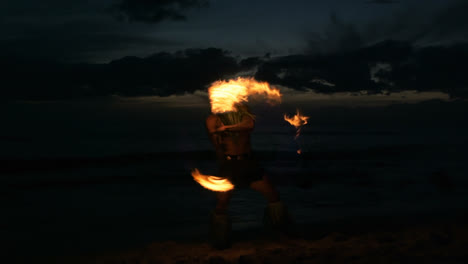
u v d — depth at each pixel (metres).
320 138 46.09
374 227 6.09
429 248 4.36
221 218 4.85
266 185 4.94
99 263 4.47
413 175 13.31
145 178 13.20
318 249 4.53
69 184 11.88
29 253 5.08
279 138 46.94
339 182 11.79
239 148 4.79
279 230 5.09
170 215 7.65
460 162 18.05
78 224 6.89
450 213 7.22
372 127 74.94
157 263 4.29
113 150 28.52
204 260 4.32
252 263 4.00
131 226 6.72
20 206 8.57
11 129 53.09
